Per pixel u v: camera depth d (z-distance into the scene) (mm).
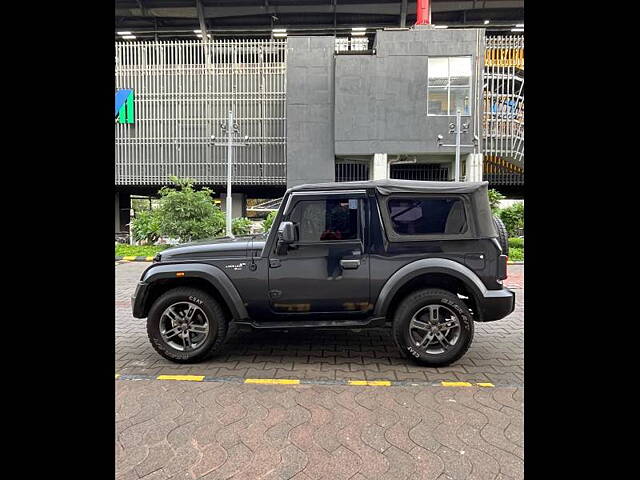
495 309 4027
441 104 17531
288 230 3844
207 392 3510
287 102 18125
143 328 5652
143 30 28219
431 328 4055
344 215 4121
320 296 4094
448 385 3654
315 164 18203
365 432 2869
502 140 17812
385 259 4059
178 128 19344
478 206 4105
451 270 3990
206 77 19203
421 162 18797
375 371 3994
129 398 3391
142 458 2561
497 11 26609
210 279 4094
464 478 2379
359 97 17516
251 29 27531
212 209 14945
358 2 25500
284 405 3270
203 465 2498
